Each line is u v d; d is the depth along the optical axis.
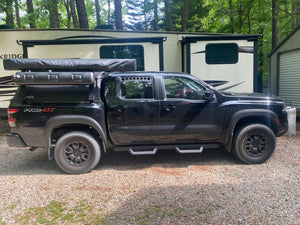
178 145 4.30
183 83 4.27
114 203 3.04
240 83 8.04
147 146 4.25
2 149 5.62
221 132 4.25
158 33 8.26
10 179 3.87
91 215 2.79
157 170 4.13
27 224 2.65
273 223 2.56
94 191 3.39
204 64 7.92
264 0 13.17
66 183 3.68
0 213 2.88
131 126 4.11
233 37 7.86
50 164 4.59
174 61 8.46
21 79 3.77
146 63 8.05
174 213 2.78
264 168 4.10
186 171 4.05
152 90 4.18
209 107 4.18
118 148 4.18
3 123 8.30
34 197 3.25
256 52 7.97
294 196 3.11
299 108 9.17
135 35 8.16
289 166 4.16
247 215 2.71
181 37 8.42
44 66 4.18
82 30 8.00
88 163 4.03
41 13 11.69
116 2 13.09
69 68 4.28
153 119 4.12
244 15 15.54
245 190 3.30
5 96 7.95
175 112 4.14
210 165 4.32
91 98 4.04
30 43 7.60
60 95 4.02
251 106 4.24
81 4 11.46
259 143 4.27
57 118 3.92
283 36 14.00
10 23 12.24
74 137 3.98
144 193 3.29
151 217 2.72
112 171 4.13
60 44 7.73
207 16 19.88
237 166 4.23
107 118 4.07
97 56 7.89
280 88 10.27
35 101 3.99
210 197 3.13
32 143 4.02
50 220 2.72
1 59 7.84
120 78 4.18
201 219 2.66
